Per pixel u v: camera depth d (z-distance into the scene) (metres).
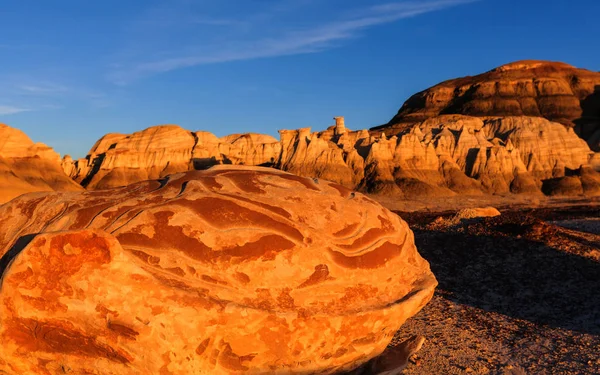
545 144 84.69
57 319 6.62
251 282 7.14
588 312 13.99
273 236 7.44
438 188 74.56
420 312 14.62
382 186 73.19
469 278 17.48
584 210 49.62
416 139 81.38
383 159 78.94
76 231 6.55
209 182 8.07
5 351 6.77
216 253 7.16
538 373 10.43
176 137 85.19
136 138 84.81
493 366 10.84
